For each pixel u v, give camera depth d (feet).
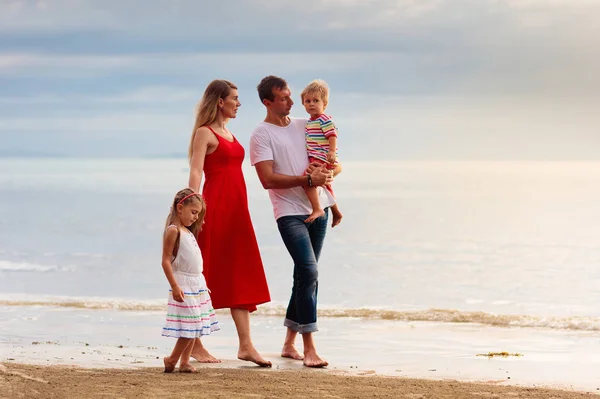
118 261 57.16
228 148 21.85
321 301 39.88
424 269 53.06
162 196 153.89
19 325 30.12
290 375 19.53
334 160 22.66
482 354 24.45
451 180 227.61
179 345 19.45
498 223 89.81
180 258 19.22
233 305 21.61
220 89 21.95
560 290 43.55
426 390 17.81
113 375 18.84
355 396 16.98
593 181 210.38
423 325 30.96
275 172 22.59
